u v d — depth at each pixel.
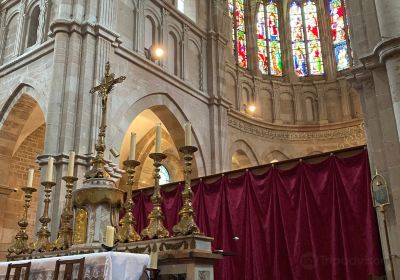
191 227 5.86
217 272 11.67
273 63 26.98
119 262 5.17
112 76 7.97
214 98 20.50
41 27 16.47
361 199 9.80
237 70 24.28
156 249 6.00
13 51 17.67
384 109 9.32
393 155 8.98
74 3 15.05
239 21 26.58
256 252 11.15
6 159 16.92
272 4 28.16
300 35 27.59
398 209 8.66
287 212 10.88
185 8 21.16
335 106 25.41
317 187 10.53
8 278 6.11
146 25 17.92
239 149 22.62
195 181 12.95
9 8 19.03
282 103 25.73
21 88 16.39
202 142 19.41
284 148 24.70
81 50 14.47
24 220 8.44
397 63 8.85
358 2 10.60
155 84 17.28
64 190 12.47
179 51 19.48
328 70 26.19
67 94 13.67
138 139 22.16
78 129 13.37
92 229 6.55
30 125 19.19
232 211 11.88
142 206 14.05
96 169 7.11
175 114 18.19
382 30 9.20
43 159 12.97
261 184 11.55
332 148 24.44
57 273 5.56
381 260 9.16
